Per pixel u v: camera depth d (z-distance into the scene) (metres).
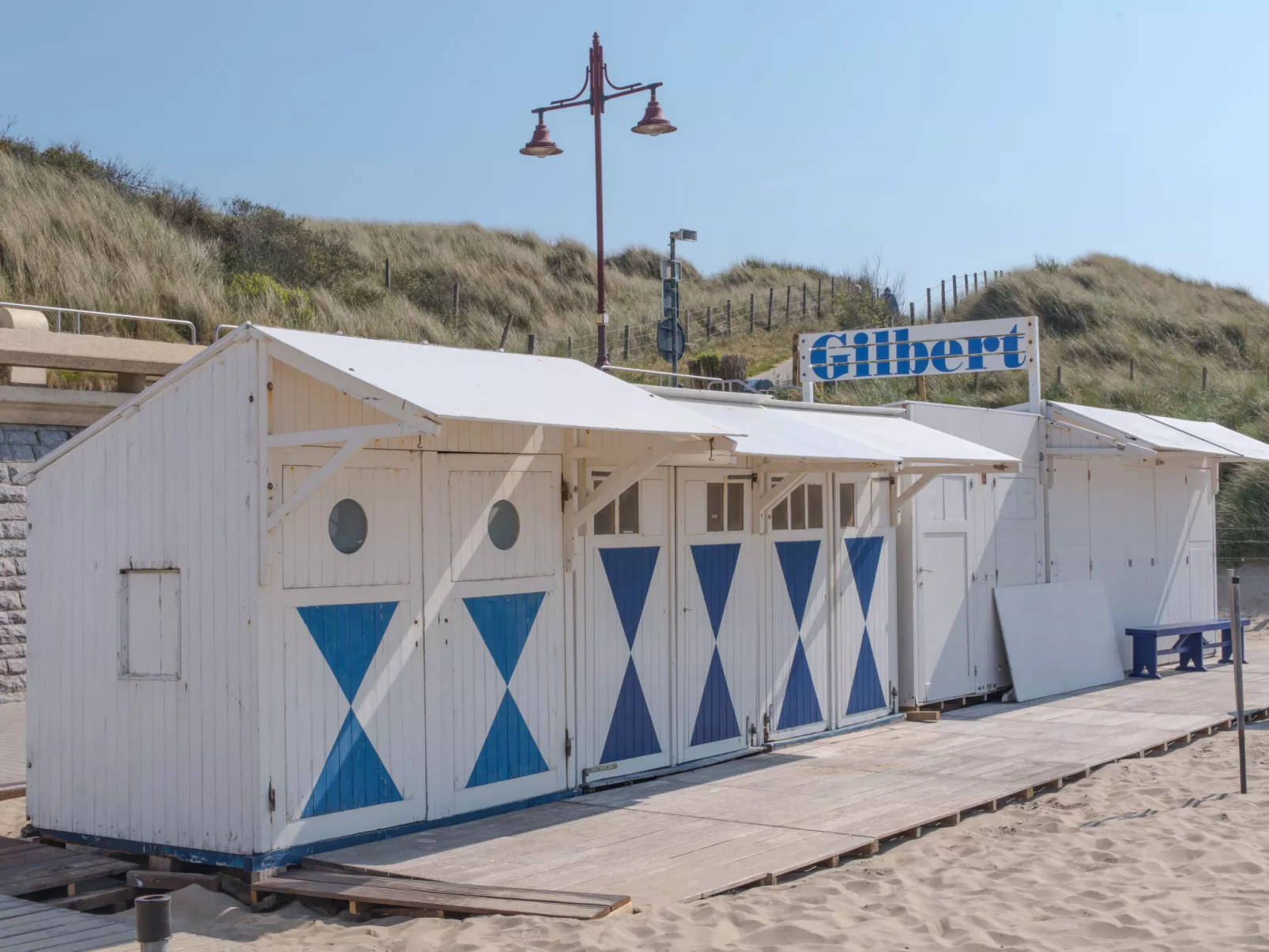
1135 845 7.50
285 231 33.31
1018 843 7.68
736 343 42.41
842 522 11.88
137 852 7.29
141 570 7.34
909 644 12.87
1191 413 31.70
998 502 14.29
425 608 7.82
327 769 7.19
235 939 6.02
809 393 16.58
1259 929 5.79
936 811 8.23
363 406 7.45
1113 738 11.18
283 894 6.69
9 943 5.80
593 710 9.09
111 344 13.82
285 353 6.80
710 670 10.21
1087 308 42.00
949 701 13.37
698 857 7.09
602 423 7.32
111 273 23.27
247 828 6.83
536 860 7.05
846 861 7.31
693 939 5.68
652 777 9.55
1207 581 18.30
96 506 7.54
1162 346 40.78
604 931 5.75
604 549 9.27
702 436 8.34
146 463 7.32
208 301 24.47
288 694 6.99
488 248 43.91
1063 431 15.05
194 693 7.08
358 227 42.41
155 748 7.24
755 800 8.66
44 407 13.16
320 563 7.20
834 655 11.66
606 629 9.24
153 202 31.20
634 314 43.47
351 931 6.10
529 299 41.47
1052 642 14.53
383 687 7.54
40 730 7.81
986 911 6.19
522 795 8.45
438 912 6.19
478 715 8.17
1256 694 13.95
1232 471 25.59
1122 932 5.83
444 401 6.61
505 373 8.00
